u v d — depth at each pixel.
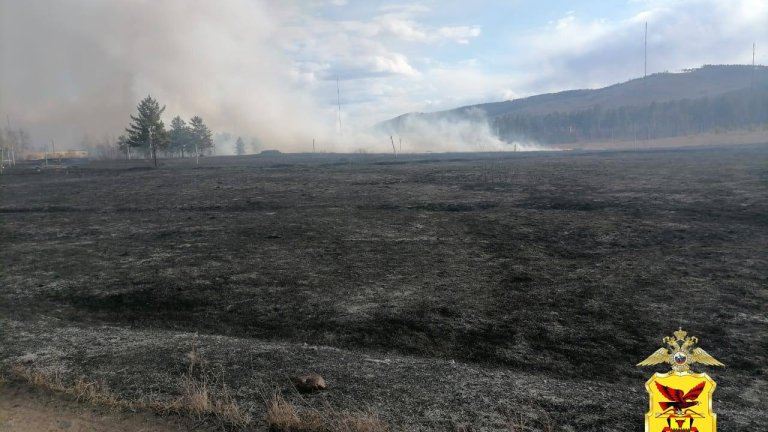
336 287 10.95
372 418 5.24
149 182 40.12
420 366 6.93
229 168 57.38
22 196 31.97
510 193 27.67
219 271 12.52
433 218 20.19
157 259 14.02
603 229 16.91
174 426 5.36
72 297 10.62
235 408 5.55
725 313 8.88
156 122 62.59
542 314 9.03
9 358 7.38
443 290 10.58
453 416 5.46
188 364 7.00
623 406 5.72
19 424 5.39
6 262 13.98
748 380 6.48
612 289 10.41
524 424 5.29
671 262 12.52
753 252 13.29
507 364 7.08
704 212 19.59
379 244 15.47
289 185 34.94
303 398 5.90
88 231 18.95
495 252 14.09
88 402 5.91
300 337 8.23
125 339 8.13
